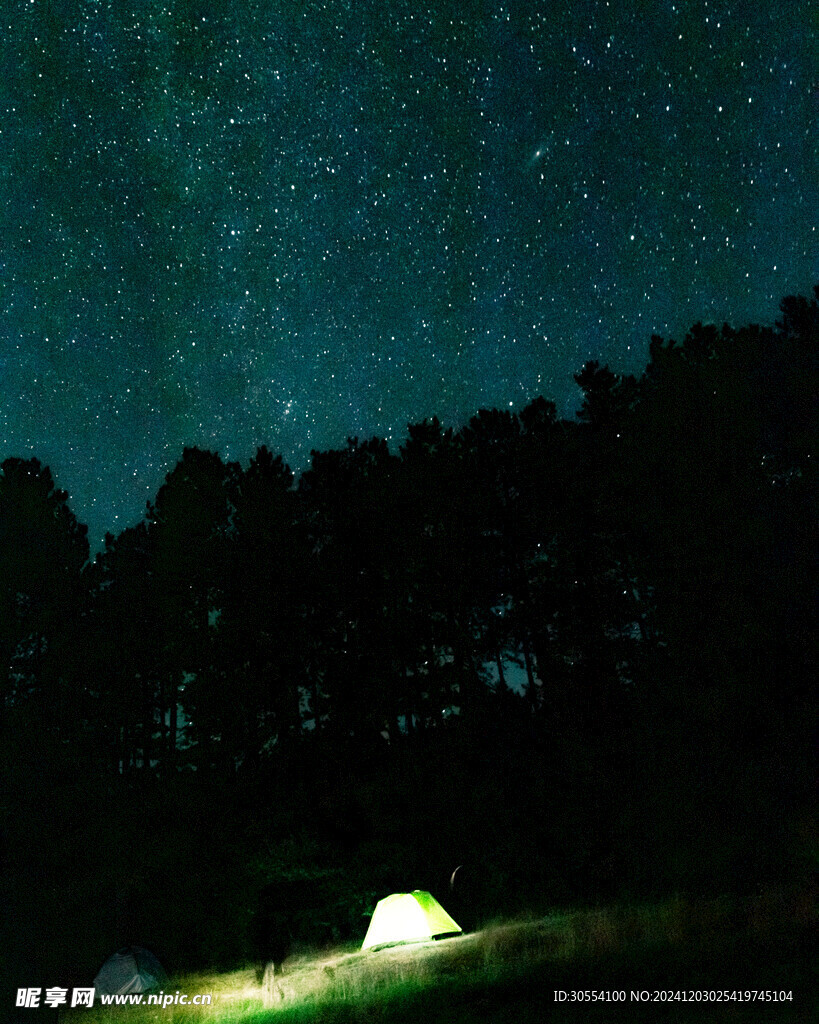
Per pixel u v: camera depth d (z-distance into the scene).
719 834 13.83
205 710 30.72
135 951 18.47
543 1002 8.95
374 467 33.28
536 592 29.84
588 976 9.73
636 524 22.03
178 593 34.47
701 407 20.88
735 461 20.34
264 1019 11.95
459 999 9.94
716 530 19.41
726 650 17.33
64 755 31.06
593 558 29.44
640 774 16.94
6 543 34.22
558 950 11.50
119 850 26.58
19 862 28.44
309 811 22.64
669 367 22.67
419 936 16.67
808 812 13.93
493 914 18.19
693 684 17.22
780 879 12.60
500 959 11.80
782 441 21.11
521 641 30.39
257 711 31.05
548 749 22.89
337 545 32.25
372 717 29.86
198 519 34.81
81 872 27.72
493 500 31.20
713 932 10.69
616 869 16.86
